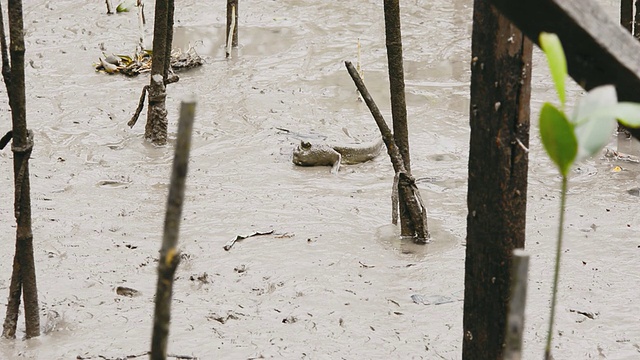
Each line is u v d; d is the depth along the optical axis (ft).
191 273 22.43
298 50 40.70
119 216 25.68
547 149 7.18
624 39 9.18
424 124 33.14
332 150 29.35
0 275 22.21
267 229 24.82
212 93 35.86
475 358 15.42
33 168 28.89
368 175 29.01
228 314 20.44
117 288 21.59
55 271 22.33
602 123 7.14
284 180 28.40
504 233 14.57
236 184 28.02
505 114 14.12
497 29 13.82
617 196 27.32
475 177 14.76
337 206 26.50
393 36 23.53
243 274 22.41
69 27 42.91
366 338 19.53
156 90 30.78
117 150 30.66
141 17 39.24
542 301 21.18
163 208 26.37
